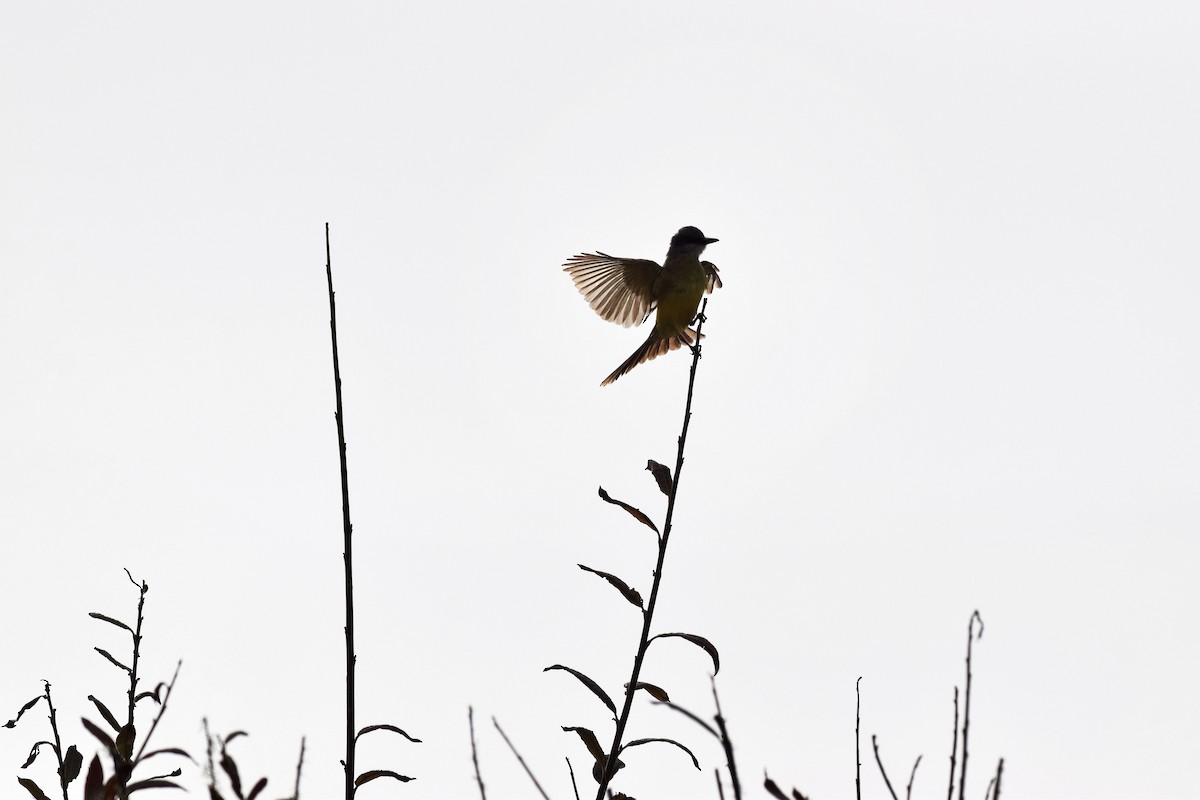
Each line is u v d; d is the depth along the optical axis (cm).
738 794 444
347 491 736
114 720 767
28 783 721
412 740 707
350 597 724
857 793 601
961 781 590
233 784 520
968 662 609
